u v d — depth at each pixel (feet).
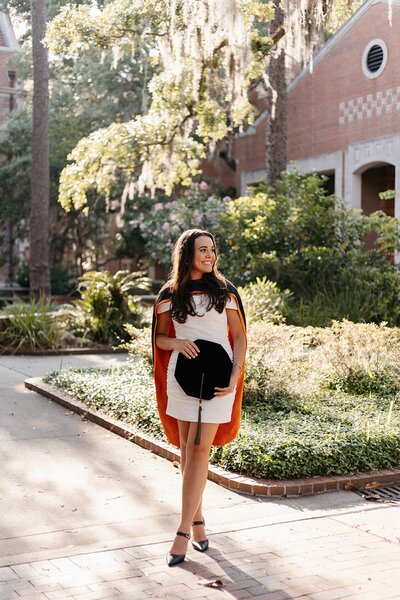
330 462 18.97
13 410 26.91
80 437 23.21
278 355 26.53
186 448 13.85
